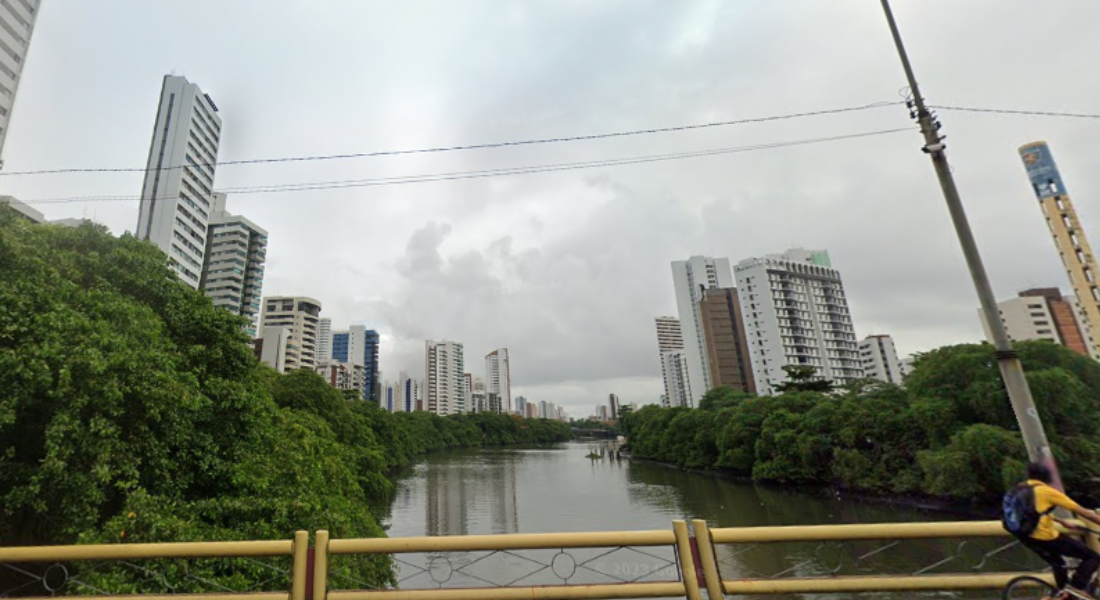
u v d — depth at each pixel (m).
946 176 7.18
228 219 99.94
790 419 40.75
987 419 24.86
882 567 13.48
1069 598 4.45
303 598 4.66
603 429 192.00
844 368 91.69
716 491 40.69
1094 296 56.72
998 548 4.97
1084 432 21.80
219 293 96.62
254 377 14.20
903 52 7.74
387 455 59.00
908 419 29.14
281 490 11.12
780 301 90.56
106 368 8.09
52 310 8.24
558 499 40.03
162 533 7.83
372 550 4.71
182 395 9.34
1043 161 61.34
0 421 7.09
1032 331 69.12
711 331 99.62
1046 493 4.61
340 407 38.41
